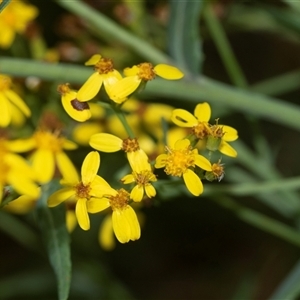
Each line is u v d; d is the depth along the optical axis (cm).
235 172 52
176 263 69
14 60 46
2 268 64
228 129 42
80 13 49
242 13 55
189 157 41
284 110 48
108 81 42
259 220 48
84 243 57
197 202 63
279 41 70
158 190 42
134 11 52
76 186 40
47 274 58
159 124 51
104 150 41
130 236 40
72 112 41
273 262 68
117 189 42
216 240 68
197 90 48
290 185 45
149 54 49
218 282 69
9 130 48
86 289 58
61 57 53
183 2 48
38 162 43
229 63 50
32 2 60
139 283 69
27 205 49
